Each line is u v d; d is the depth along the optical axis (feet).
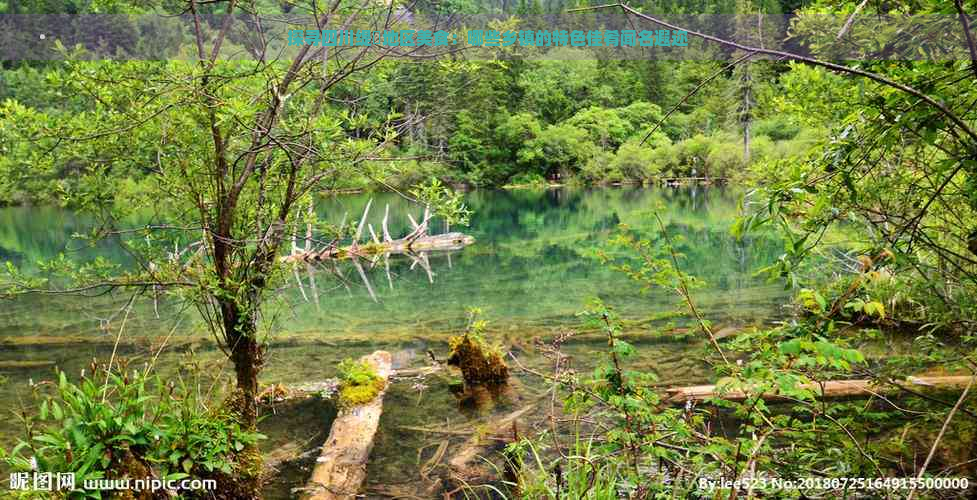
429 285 41.93
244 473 12.62
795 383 7.89
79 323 31.48
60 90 13.00
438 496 14.39
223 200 13.56
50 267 13.70
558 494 10.62
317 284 42.80
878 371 11.87
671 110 7.36
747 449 9.72
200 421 11.83
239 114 11.35
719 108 163.12
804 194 8.02
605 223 82.12
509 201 124.98
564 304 34.78
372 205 104.78
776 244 46.11
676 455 10.57
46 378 23.61
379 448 17.02
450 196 14.30
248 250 14.06
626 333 26.71
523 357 24.80
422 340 28.09
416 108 14.85
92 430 10.35
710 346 10.05
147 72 12.85
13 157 13.30
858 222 10.00
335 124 12.71
